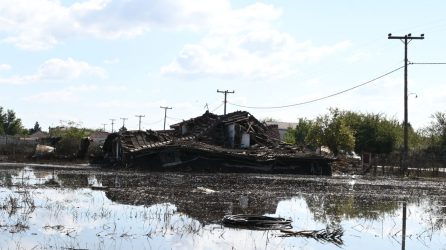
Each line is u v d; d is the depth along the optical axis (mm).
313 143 58719
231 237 12828
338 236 13320
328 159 48875
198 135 53531
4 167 44219
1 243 11453
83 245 11438
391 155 51000
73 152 65688
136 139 50906
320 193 26922
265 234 13336
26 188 24703
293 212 18562
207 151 46750
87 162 60562
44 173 37219
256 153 48531
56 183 28438
